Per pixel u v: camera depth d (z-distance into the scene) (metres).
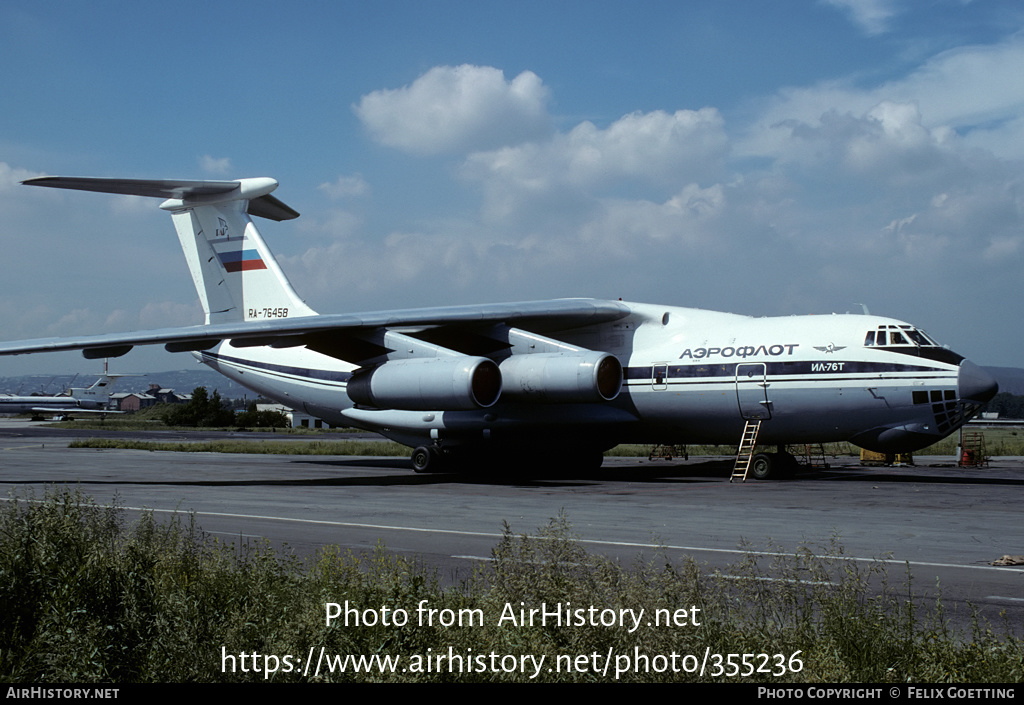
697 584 5.37
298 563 7.35
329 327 16.80
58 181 18.28
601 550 8.92
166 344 17.98
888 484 17.38
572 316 19.00
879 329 16.89
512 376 17.88
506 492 15.62
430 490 16.17
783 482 17.84
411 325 17.69
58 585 5.38
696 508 12.86
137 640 4.90
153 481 18.28
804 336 17.41
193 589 5.75
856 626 5.07
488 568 7.79
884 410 16.52
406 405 17.81
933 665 4.52
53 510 6.64
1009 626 5.72
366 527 10.80
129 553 5.93
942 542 9.51
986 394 15.92
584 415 18.70
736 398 17.75
